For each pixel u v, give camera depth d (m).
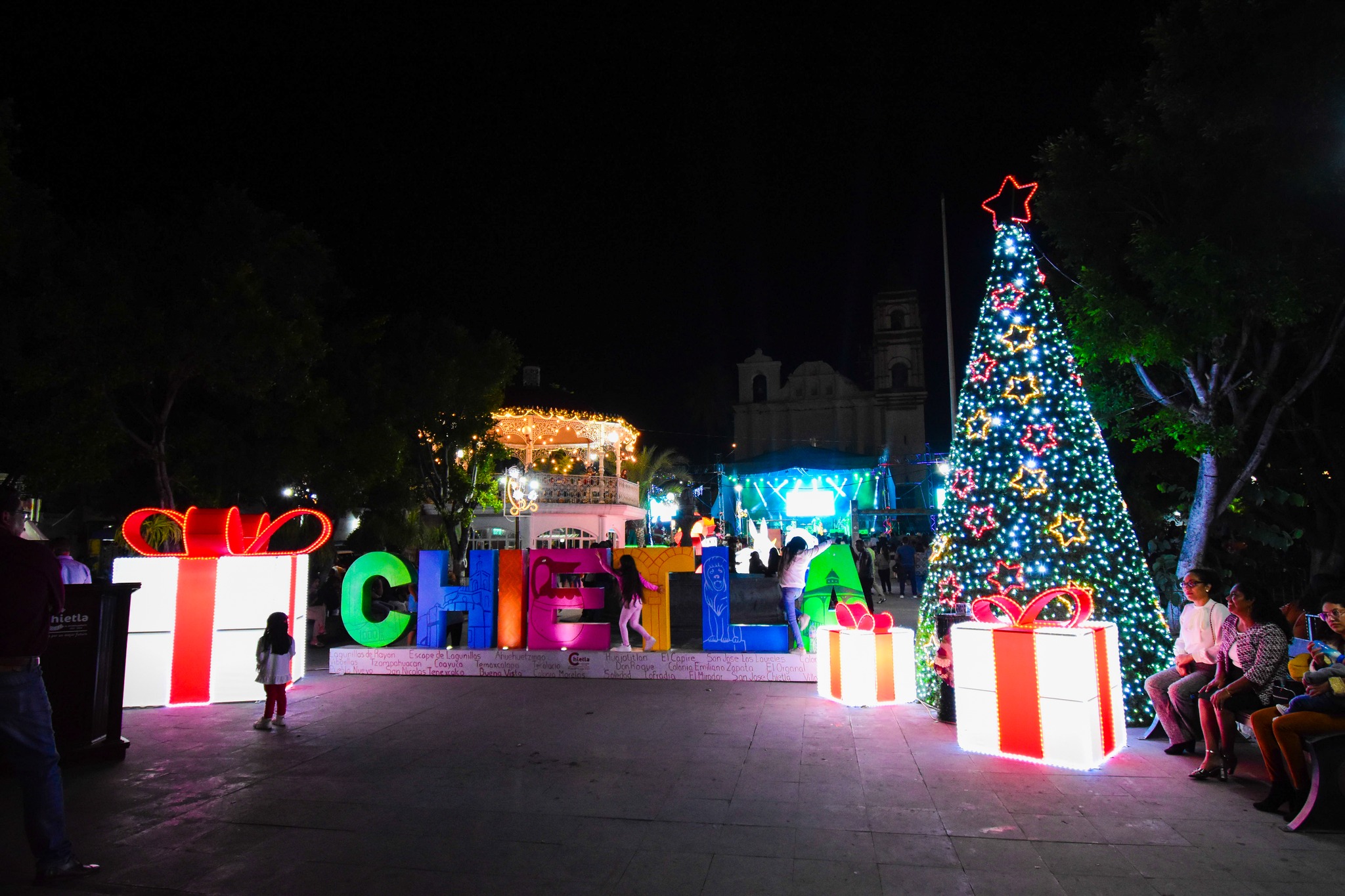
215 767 6.43
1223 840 4.79
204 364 12.03
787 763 6.41
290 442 14.27
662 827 5.05
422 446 18.75
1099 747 6.31
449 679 10.34
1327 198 9.62
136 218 12.59
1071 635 6.31
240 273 11.84
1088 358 10.83
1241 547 12.37
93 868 4.44
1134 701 7.66
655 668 10.19
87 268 11.22
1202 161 9.87
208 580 9.15
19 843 4.91
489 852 4.69
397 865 4.51
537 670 10.41
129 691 8.73
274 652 7.71
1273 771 5.22
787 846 4.74
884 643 8.55
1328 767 4.88
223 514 9.22
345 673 10.77
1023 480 8.24
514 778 6.09
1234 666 6.00
